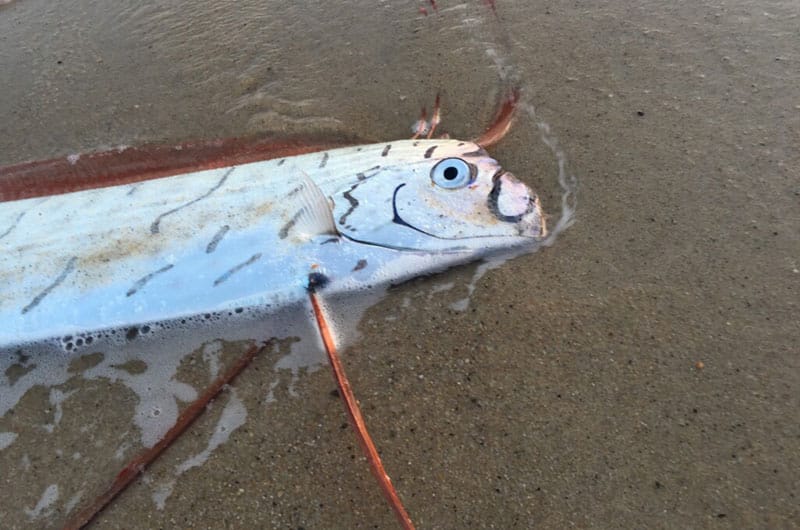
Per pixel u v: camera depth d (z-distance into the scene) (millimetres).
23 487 655
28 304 741
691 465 625
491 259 764
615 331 702
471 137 878
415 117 906
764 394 656
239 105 933
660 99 887
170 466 659
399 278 759
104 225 772
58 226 774
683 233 762
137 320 742
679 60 927
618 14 999
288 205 771
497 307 729
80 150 891
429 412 669
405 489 630
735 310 705
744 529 594
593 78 921
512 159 839
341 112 916
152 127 914
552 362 689
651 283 730
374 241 760
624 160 829
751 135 835
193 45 1014
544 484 625
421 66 963
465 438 652
